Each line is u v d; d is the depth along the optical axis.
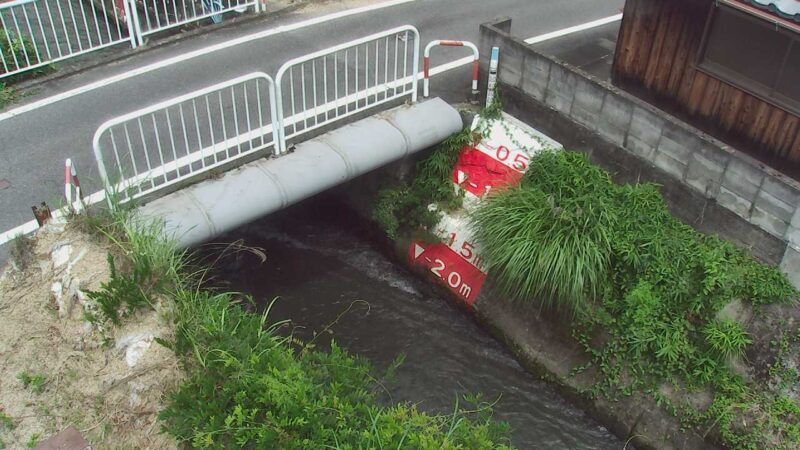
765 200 6.86
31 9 11.65
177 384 5.53
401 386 7.67
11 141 8.07
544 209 7.41
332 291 8.73
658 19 8.48
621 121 7.92
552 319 7.57
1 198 7.30
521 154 8.25
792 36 7.09
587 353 7.33
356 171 7.73
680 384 6.85
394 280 8.94
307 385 5.29
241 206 6.94
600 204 7.40
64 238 6.39
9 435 5.45
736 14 7.60
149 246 6.07
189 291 6.06
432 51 10.24
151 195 7.02
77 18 11.53
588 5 11.87
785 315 6.67
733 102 8.02
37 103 8.75
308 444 4.88
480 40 8.90
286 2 11.48
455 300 8.47
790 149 7.61
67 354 5.85
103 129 6.27
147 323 5.83
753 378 6.69
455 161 8.62
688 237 7.42
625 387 7.05
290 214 9.55
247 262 8.86
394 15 11.23
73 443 5.23
